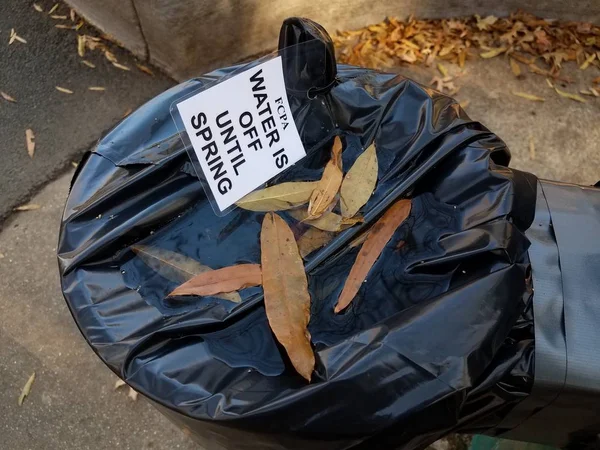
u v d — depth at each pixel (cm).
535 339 66
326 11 185
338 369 56
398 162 76
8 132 162
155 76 176
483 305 60
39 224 148
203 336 62
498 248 63
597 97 182
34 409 122
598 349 65
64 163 157
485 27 197
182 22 159
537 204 76
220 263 69
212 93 65
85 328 63
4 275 139
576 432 74
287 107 72
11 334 131
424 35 194
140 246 70
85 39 181
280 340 60
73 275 67
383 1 190
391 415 54
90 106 168
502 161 77
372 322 64
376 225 71
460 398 57
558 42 196
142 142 78
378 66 186
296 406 55
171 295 66
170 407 57
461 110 80
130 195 73
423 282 66
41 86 171
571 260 71
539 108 179
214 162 67
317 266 68
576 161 168
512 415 72
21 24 183
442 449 115
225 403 56
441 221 70
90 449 118
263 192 73
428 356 56
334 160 76
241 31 172
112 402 123
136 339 62
